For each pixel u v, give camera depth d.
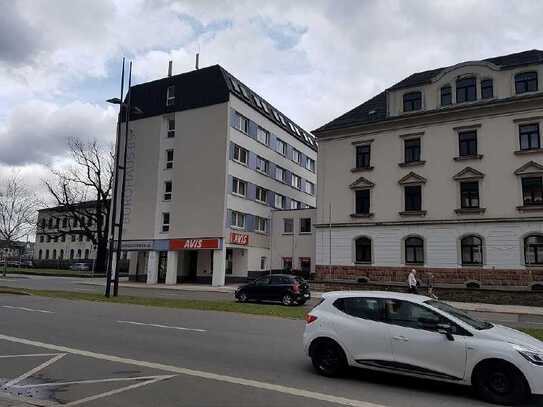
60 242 87.50
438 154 31.03
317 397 6.26
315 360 7.66
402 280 30.78
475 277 28.64
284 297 21.62
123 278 45.72
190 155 38.62
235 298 23.91
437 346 6.70
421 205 31.12
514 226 27.97
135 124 42.00
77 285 33.53
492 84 30.20
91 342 10.09
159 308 17.44
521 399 6.03
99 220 52.62
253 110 41.66
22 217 43.88
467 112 30.28
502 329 7.02
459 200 30.02
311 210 40.91
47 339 10.38
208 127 38.22
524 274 27.33
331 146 35.19
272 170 44.69
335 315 7.71
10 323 12.80
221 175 36.81
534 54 31.41
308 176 53.41
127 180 41.44
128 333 11.39
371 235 32.28
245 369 7.83
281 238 41.94
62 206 53.12
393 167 32.50
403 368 6.93
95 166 52.34
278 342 10.47
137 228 40.12
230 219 37.06
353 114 35.91
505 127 29.17
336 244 33.59
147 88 42.03
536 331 12.62
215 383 6.88
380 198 32.62
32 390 6.45
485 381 6.28
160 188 39.78
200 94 39.16
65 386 6.65
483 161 29.53
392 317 7.27
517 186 28.38
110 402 5.92
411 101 32.94
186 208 37.94
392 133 32.91
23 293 22.39
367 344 7.25
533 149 28.05
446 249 29.72
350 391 6.62
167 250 38.12
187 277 39.81
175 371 7.58
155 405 5.81
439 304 7.40
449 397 6.42
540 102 28.20
